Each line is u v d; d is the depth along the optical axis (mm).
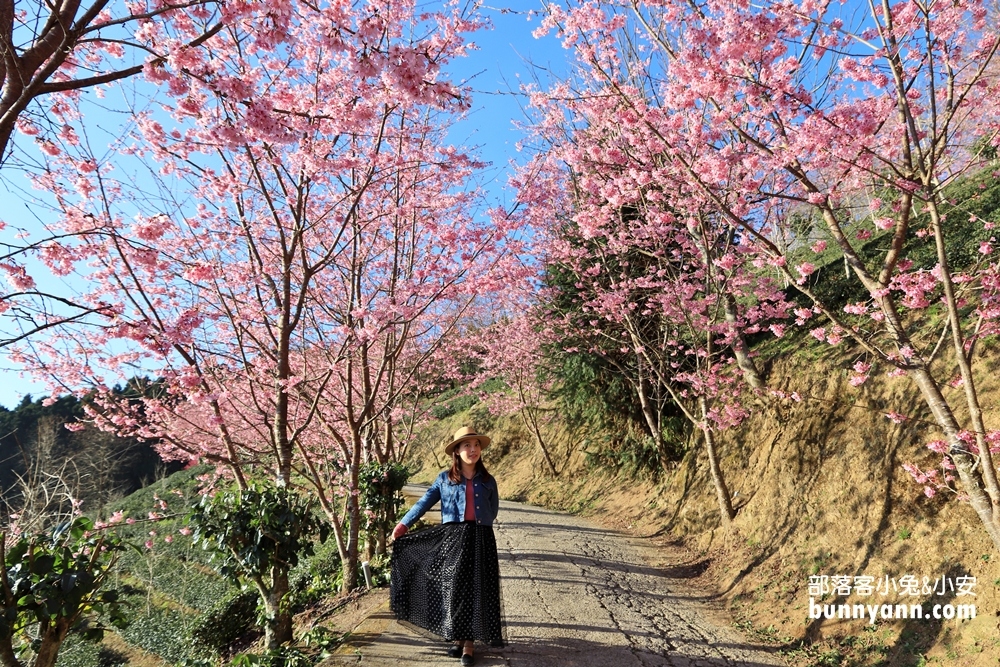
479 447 4012
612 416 14055
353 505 6680
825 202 4359
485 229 6758
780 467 7715
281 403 5543
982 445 3621
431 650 4156
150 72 3340
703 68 4359
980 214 8758
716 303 8016
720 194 5785
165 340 4035
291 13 3383
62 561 3547
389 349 8336
